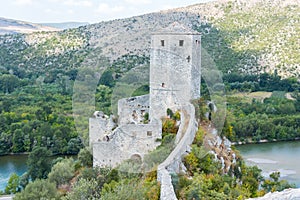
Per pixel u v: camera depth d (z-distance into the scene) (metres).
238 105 175.62
